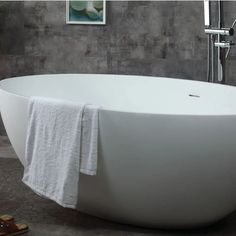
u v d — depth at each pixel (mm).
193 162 2178
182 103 3234
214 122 2127
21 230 2367
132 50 3809
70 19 3873
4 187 2990
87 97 3414
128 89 3396
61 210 2662
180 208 2326
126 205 2383
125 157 2234
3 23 4004
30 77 3191
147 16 3740
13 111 2582
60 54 3943
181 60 3723
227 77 3615
